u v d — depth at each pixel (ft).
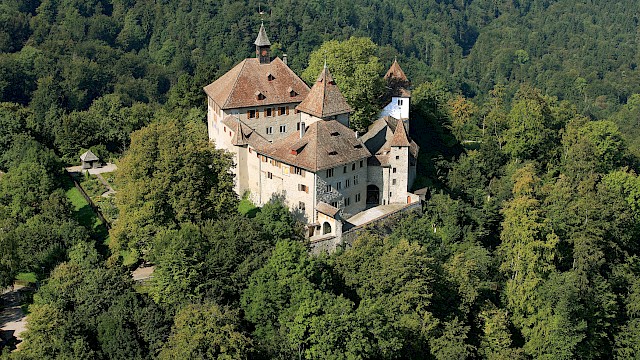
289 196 345.51
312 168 327.26
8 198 359.46
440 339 278.05
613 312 329.52
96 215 366.43
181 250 266.57
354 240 326.03
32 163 371.97
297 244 274.16
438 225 354.33
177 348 232.73
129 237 309.22
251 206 366.84
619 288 349.20
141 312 253.44
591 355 315.17
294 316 255.50
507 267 326.85
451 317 288.51
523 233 322.96
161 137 314.55
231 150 373.81
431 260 288.10
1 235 296.10
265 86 389.60
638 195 403.34
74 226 327.67
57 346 242.37
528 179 380.37
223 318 243.81
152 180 306.14
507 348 292.61
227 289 268.00
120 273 278.05
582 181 403.34
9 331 270.46
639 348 321.93
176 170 310.24
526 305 315.17
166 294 263.90
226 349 234.79
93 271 271.28
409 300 278.67
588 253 344.28
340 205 344.69
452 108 569.23
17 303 292.40
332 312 252.83
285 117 395.34
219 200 310.86
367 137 378.73
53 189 372.79
